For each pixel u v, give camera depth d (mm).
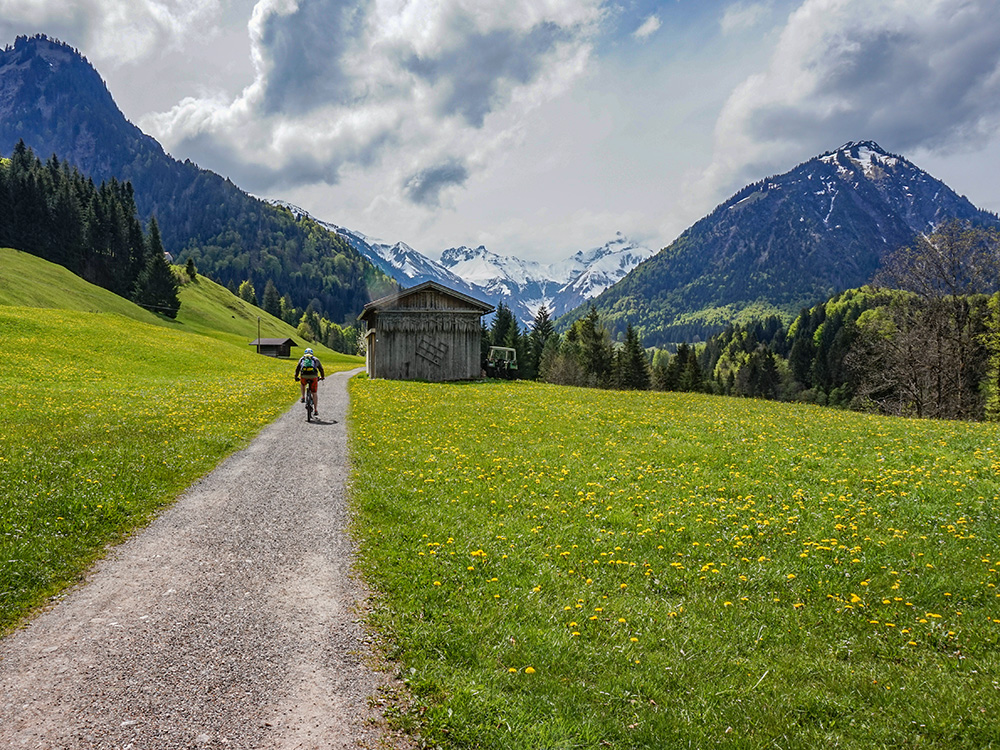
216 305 191375
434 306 54094
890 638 7344
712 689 6137
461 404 31359
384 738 5012
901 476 14867
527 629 7152
